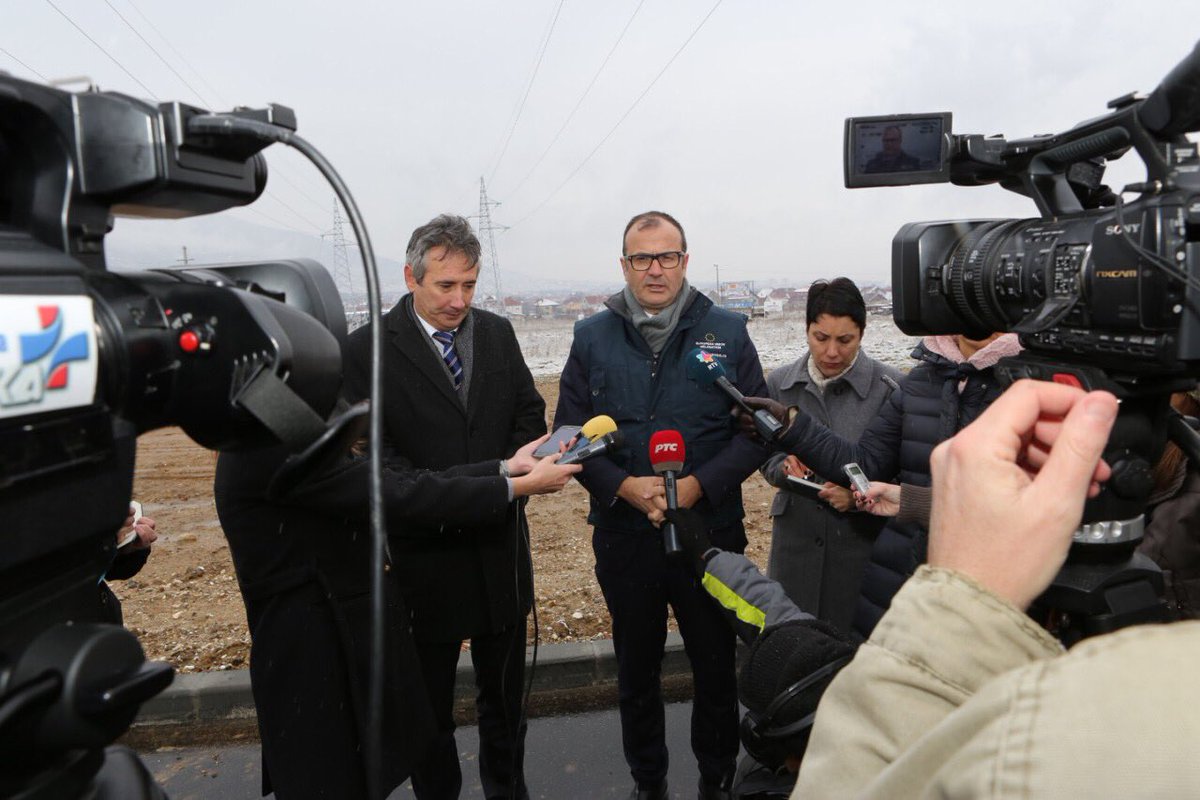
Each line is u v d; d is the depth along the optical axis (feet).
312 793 7.30
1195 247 3.41
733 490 10.19
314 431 3.34
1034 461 2.26
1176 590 6.01
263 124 3.06
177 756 11.69
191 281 3.49
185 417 3.20
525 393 11.10
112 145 2.94
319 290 4.44
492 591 9.82
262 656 7.37
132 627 15.17
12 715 2.35
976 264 4.91
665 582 10.14
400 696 7.93
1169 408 4.11
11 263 2.55
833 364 11.32
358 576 7.70
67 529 2.71
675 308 10.33
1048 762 1.31
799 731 4.12
